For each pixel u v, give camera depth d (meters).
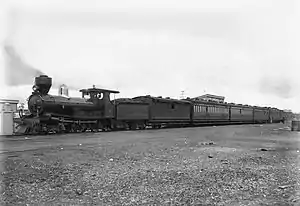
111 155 12.31
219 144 17.91
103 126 28.78
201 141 19.47
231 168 10.16
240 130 33.31
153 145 16.31
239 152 14.36
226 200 6.57
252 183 8.08
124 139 19.11
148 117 33.84
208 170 9.72
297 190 7.41
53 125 22.92
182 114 40.03
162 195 6.84
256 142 19.52
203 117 44.59
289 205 6.26
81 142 16.47
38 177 8.16
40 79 22.67
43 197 6.51
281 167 10.49
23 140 16.81
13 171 8.71
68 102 24.19
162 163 10.87
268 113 69.94
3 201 6.13
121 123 30.62
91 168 9.61
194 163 11.01
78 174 8.70
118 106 29.77
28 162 10.08
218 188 7.51
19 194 6.64
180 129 33.53
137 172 9.18
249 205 6.23
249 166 10.62
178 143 17.73
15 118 21.30
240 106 56.91
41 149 13.24
